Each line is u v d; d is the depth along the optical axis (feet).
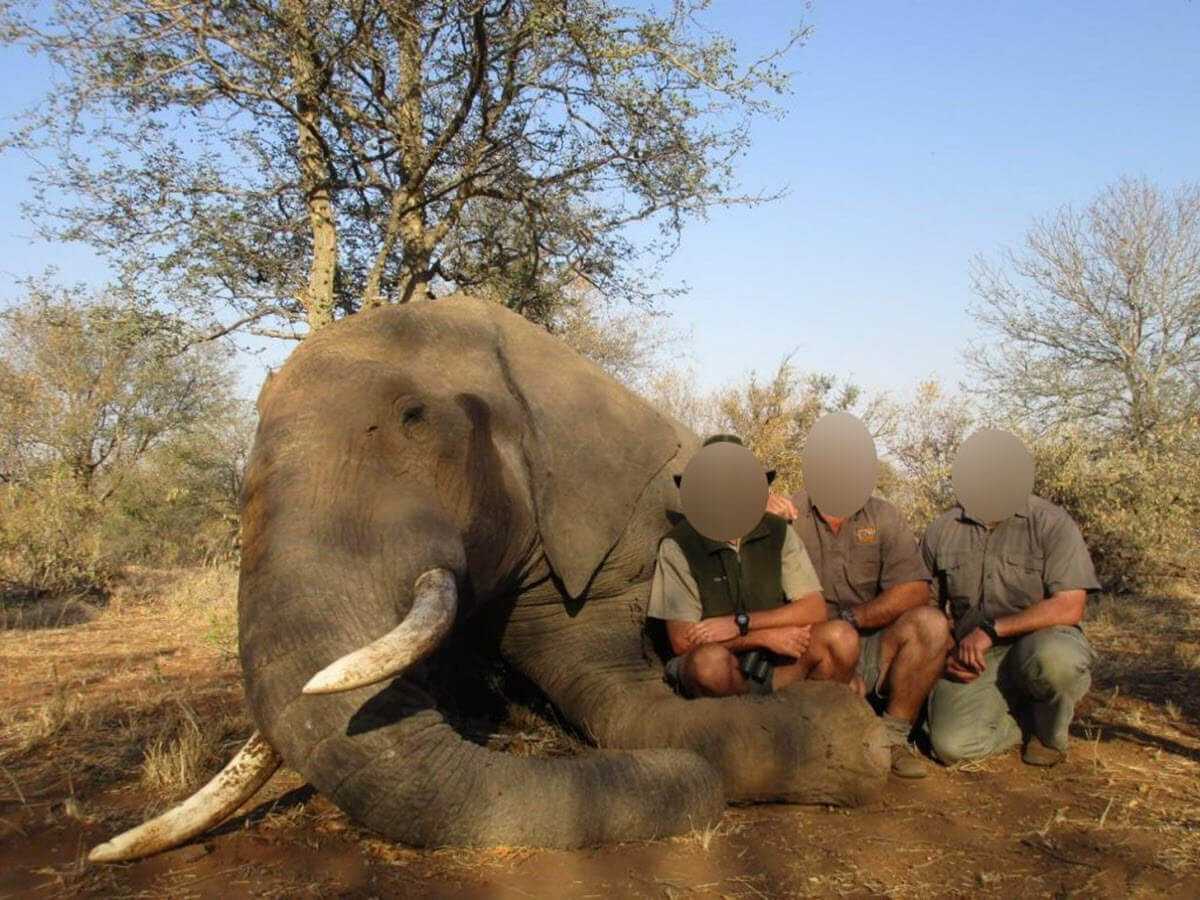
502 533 15.76
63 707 19.33
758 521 16.37
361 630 12.70
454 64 34.73
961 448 17.95
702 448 16.52
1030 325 67.00
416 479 14.47
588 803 12.81
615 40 32.58
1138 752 17.51
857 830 13.87
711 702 15.11
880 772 14.46
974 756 16.83
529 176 36.88
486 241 40.16
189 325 35.83
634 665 17.37
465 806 12.48
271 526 13.28
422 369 15.72
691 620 16.56
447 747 12.68
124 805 15.05
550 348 17.94
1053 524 17.52
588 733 16.74
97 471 65.36
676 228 37.91
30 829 14.16
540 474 16.43
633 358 77.20
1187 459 38.50
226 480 65.10
